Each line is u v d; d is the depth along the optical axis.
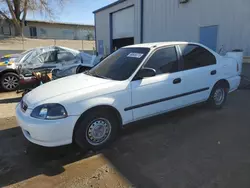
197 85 4.33
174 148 3.32
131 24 15.11
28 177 2.70
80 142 3.13
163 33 11.60
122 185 2.51
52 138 2.88
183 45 4.26
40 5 29.89
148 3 12.59
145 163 2.94
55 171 2.82
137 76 3.55
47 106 2.91
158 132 3.89
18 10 32.38
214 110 4.95
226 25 8.16
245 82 7.51
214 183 2.49
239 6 7.62
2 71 7.64
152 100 3.69
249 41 7.45
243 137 3.64
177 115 4.70
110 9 17.34
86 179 2.63
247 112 4.84
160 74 3.82
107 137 3.38
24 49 24.64
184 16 10.12
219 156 3.06
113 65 3.95
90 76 3.86
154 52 3.83
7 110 5.54
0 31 34.53
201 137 3.66
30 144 3.59
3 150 3.40
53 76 6.52
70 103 2.96
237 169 2.74
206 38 9.10
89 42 34.72
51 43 30.81
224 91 5.02
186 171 2.73
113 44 18.00
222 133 3.80
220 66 4.75
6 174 2.77
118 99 3.32
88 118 3.12
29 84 6.14
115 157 3.12
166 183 2.52
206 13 8.95
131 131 3.96
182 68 4.12
